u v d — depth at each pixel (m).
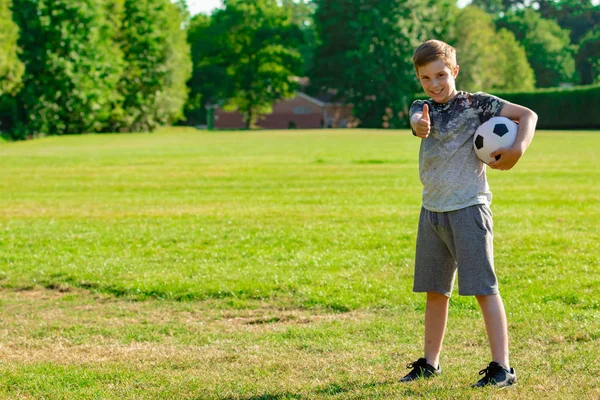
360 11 81.06
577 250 9.51
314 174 22.30
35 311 7.21
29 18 62.06
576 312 6.47
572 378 4.49
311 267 8.89
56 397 4.53
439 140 4.50
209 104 93.00
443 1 81.38
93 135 63.69
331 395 4.32
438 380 4.54
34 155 33.19
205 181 20.84
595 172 21.78
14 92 59.69
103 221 13.32
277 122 93.94
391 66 78.56
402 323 6.38
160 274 8.57
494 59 82.12
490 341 4.42
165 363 5.26
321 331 6.12
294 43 89.56
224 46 88.38
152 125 75.19
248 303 7.32
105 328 6.46
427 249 4.63
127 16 73.69
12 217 14.05
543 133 54.53
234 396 4.41
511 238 10.41
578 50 114.69
